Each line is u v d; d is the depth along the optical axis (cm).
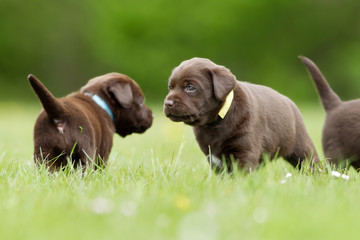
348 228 535
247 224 541
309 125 2253
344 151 1045
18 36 5625
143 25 5425
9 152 1213
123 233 505
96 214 577
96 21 5531
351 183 804
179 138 1697
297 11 5600
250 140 893
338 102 1100
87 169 854
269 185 731
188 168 916
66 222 546
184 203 624
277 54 5672
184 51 5491
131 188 724
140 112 1070
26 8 5616
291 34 5650
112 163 1005
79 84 5697
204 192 686
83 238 488
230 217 563
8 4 5569
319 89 1118
